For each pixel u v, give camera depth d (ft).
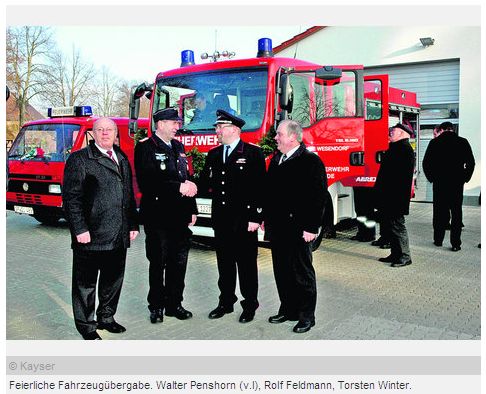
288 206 13.64
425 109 43.21
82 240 12.37
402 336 13.34
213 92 21.53
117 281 13.62
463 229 29.14
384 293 16.99
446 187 23.32
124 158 13.33
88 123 27.78
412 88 43.65
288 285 14.30
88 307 12.96
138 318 14.93
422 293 16.97
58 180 27.22
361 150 20.57
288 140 13.61
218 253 14.93
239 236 14.57
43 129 28.73
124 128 29.94
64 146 27.73
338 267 20.38
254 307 14.67
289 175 13.61
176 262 14.69
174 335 13.57
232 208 14.58
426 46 41.91
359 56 44.62
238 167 14.58
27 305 16.07
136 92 23.71
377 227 30.30
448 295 16.75
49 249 24.21
